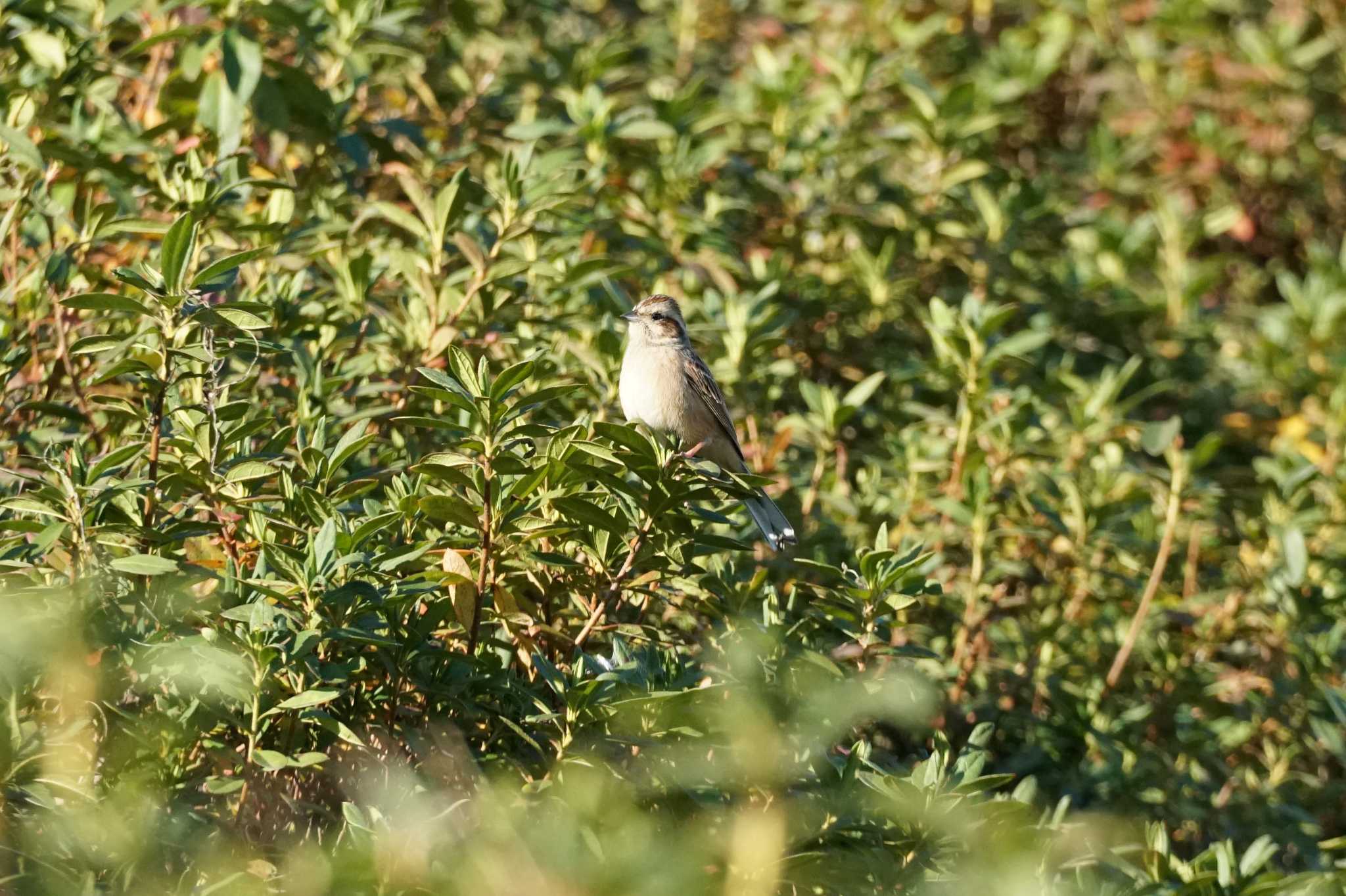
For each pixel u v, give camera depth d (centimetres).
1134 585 1260
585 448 764
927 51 2070
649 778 649
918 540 1162
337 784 761
